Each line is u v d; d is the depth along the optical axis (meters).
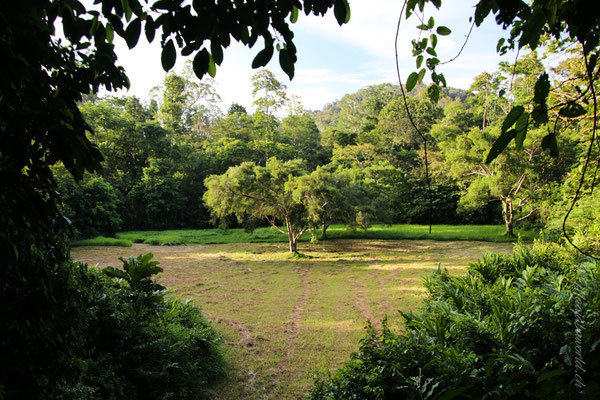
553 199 19.70
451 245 22.62
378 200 22.78
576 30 1.43
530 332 3.78
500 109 35.62
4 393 1.63
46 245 1.99
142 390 4.46
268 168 20.56
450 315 5.20
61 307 2.21
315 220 17.97
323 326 8.28
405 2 1.88
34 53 1.43
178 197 33.81
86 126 1.97
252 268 16.17
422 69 2.15
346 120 54.94
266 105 37.03
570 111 1.42
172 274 14.66
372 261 17.75
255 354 6.77
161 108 39.06
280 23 1.71
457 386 3.21
